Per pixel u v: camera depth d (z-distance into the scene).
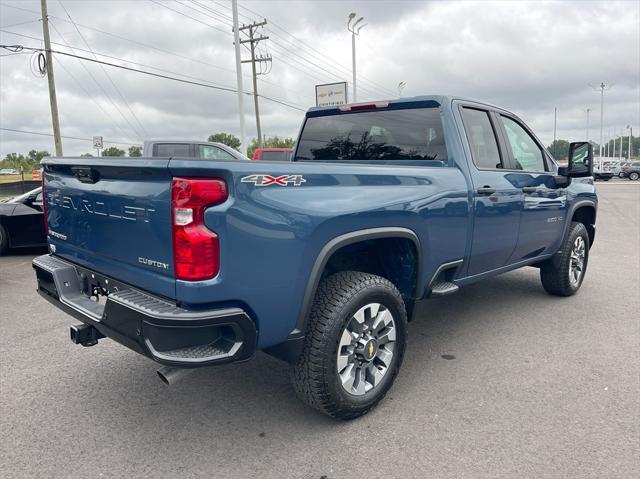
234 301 2.46
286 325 2.67
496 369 3.80
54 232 3.46
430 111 3.95
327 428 3.01
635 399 3.30
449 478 2.52
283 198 2.55
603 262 7.86
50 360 4.06
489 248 4.13
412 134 4.04
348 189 2.88
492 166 4.23
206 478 2.55
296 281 2.64
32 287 6.62
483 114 4.29
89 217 2.97
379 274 3.64
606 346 4.24
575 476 2.52
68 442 2.88
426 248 3.43
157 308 2.41
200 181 2.31
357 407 2.99
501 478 2.51
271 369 3.87
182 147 9.48
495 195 4.06
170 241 2.40
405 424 3.04
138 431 3.00
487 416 3.11
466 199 3.75
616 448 2.75
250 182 2.43
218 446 2.84
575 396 3.36
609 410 3.16
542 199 4.75
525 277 6.77
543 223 4.86
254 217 2.44
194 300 2.35
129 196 2.60
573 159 4.81
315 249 2.70
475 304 5.50
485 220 3.98
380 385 3.15
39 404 3.32
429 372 3.76
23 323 5.04
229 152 10.16
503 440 2.84
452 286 3.81
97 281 3.05
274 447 2.82
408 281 3.51
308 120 4.82
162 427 3.04
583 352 4.12
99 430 3.01
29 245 9.00
